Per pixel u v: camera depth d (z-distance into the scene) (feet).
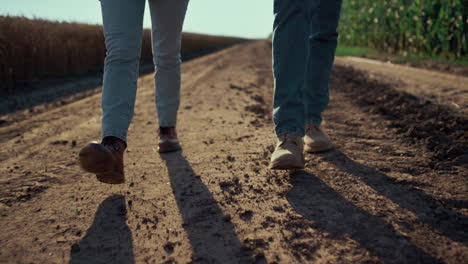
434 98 10.03
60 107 12.15
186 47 71.51
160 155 6.19
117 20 4.16
